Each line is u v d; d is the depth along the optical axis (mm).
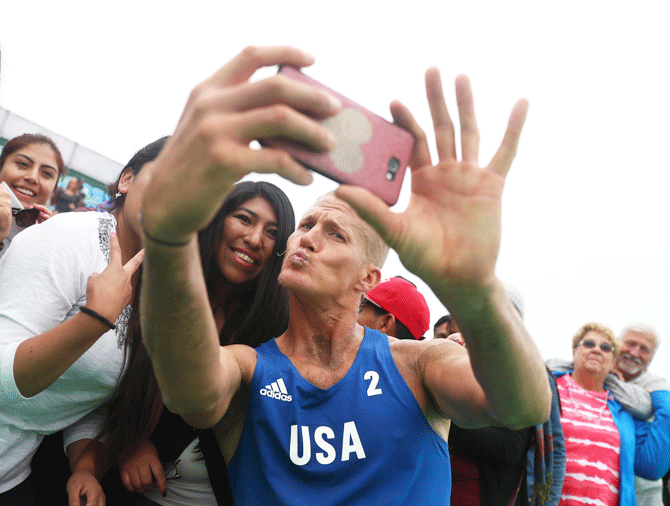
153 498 1818
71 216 1765
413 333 2561
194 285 982
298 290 1467
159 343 1059
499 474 2246
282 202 2051
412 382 1461
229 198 2029
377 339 1555
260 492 1385
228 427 1500
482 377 1097
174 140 771
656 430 3426
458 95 992
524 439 2338
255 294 2051
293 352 1529
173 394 1149
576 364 3512
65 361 1410
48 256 1592
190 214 796
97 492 1656
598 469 3055
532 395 1110
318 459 1358
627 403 3422
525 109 966
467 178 954
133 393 1734
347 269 1494
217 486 1547
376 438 1373
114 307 1460
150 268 930
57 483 1891
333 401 1417
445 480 1432
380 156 979
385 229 905
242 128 718
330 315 1493
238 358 1459
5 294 1539
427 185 977
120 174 1965
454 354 1433
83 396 1710
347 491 1332
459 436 2221
